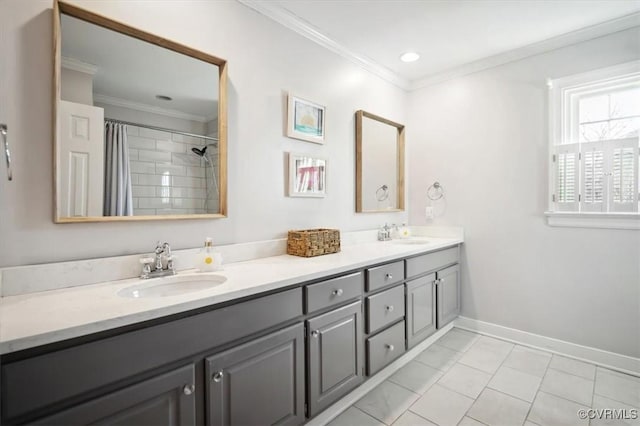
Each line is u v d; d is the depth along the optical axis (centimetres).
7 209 108
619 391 179
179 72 150
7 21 108
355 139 250
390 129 284
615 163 203
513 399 172
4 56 107
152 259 133
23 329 76
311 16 196
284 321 130
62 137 118
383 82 277
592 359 212
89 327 80
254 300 119
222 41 165
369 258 176
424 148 298
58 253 118
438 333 253
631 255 199
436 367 207
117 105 132
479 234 265
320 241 188
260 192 183
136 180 136
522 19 200
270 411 124
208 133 159
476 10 191
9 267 107
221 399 108
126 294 118
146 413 91
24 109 111
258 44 182
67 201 119
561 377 194
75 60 121
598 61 210
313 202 216
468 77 270
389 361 190
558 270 227
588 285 215
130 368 88
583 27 210
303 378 138
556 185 227
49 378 76
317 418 150
